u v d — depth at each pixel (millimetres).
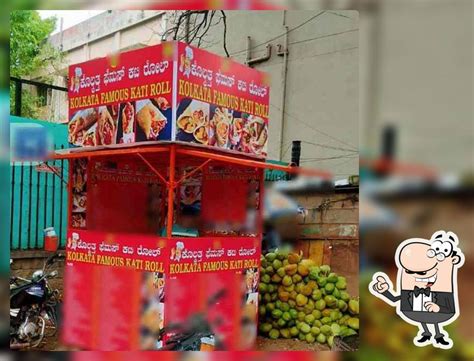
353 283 6160
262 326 5410
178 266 4262
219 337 4551
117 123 4379
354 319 5176
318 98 7352
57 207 6809
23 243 6426
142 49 4230
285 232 6965
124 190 5512
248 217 5242
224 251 4664
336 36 7223
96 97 4578
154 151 4188
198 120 4215
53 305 4812
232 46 8555
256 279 5008
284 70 7742
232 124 4590
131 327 4348
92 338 4590
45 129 6516
